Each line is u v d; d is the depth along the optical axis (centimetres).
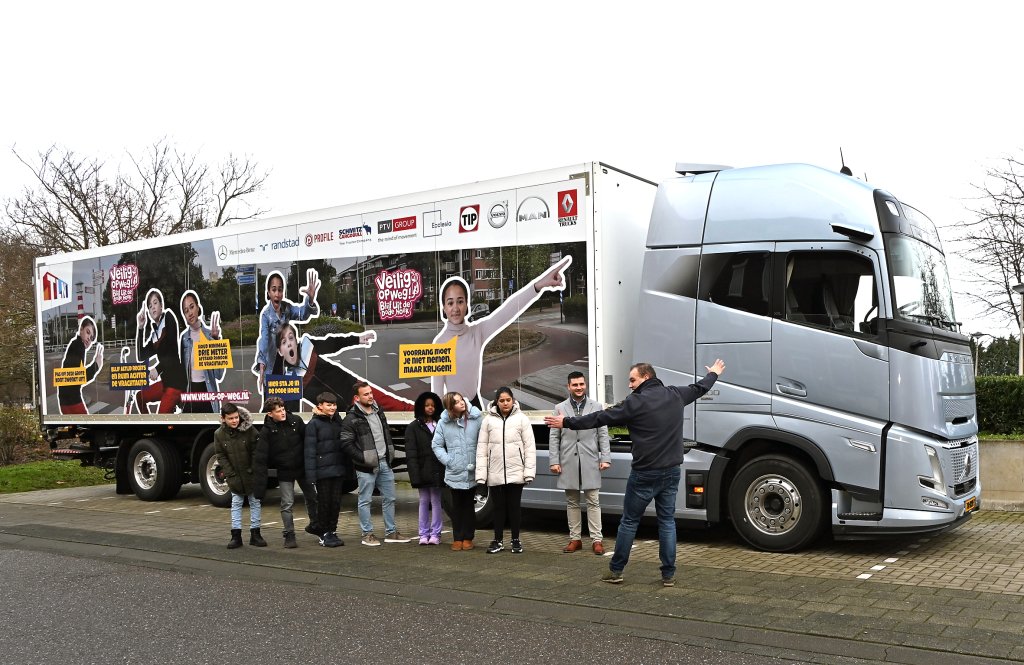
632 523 728
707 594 691
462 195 1016
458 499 927
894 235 825
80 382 1480
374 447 972
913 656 537
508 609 680
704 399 880
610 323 926
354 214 1117
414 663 549
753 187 884
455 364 1017
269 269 1216
